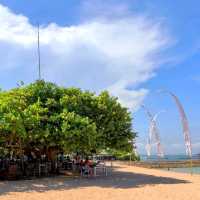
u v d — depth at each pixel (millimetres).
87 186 24406
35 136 27438
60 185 24906
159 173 36281
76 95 30719
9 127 25875
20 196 20094
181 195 20344
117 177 31031
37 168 32531
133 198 19359
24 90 30047
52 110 29219
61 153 33594
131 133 31875
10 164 31828
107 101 31172
